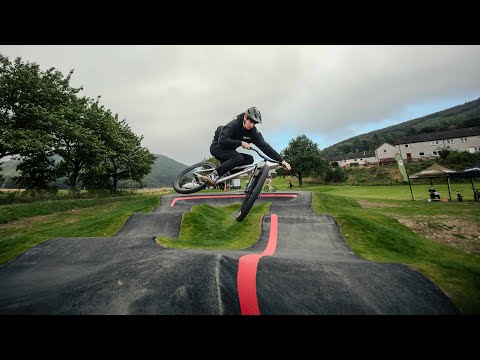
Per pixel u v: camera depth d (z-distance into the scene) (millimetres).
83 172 31781
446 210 13961
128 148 31594
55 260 6410
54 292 3225
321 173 52312
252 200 3641
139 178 35562
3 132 18047
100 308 2520
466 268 4941
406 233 10227
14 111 20188
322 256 7098
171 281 2980
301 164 48469
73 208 17953
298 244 8359
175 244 7352
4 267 6109
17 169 23984
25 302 2740
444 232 10344
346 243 8289
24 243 8875
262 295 3217
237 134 3730
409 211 14078
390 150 67375
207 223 10625
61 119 21859
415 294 3852
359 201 18141
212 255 3729
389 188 32125
